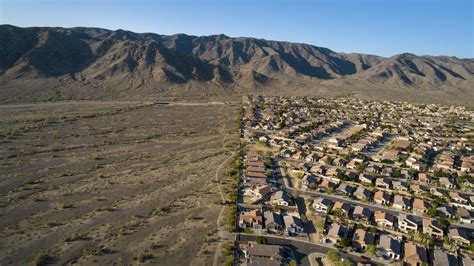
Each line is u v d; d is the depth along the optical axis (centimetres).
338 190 12519
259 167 14312
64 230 9244
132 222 9775
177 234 9288
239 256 8450
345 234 9444
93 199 11106
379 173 14650
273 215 10212
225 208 10819
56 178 12694
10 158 14512
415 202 11706
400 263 8469
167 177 13225
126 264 7994
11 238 8750
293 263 8106
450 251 9162
